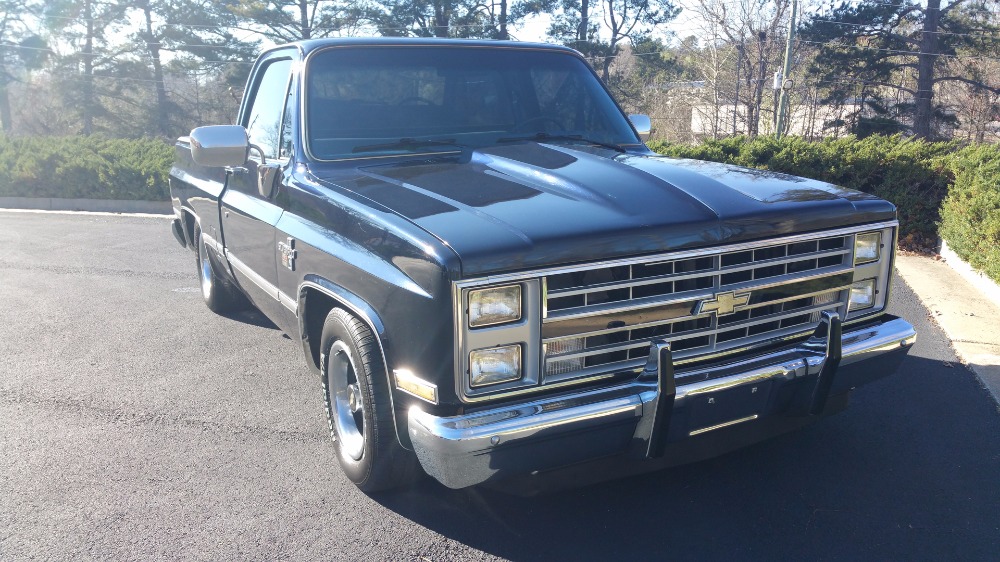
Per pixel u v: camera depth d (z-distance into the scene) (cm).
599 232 282
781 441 407
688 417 296
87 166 1502
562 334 281
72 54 4250
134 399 477
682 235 292
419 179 350
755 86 3903
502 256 268
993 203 675
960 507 341
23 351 573
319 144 394
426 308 273
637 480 370
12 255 967
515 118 439
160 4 4166
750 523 331
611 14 4128
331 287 342
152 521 339
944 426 421
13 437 423
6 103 4631
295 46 441
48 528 333
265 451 405
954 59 3606
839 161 948
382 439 325
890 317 359
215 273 618
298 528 333
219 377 515
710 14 3800
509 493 342
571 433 279
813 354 316
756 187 338
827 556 307
